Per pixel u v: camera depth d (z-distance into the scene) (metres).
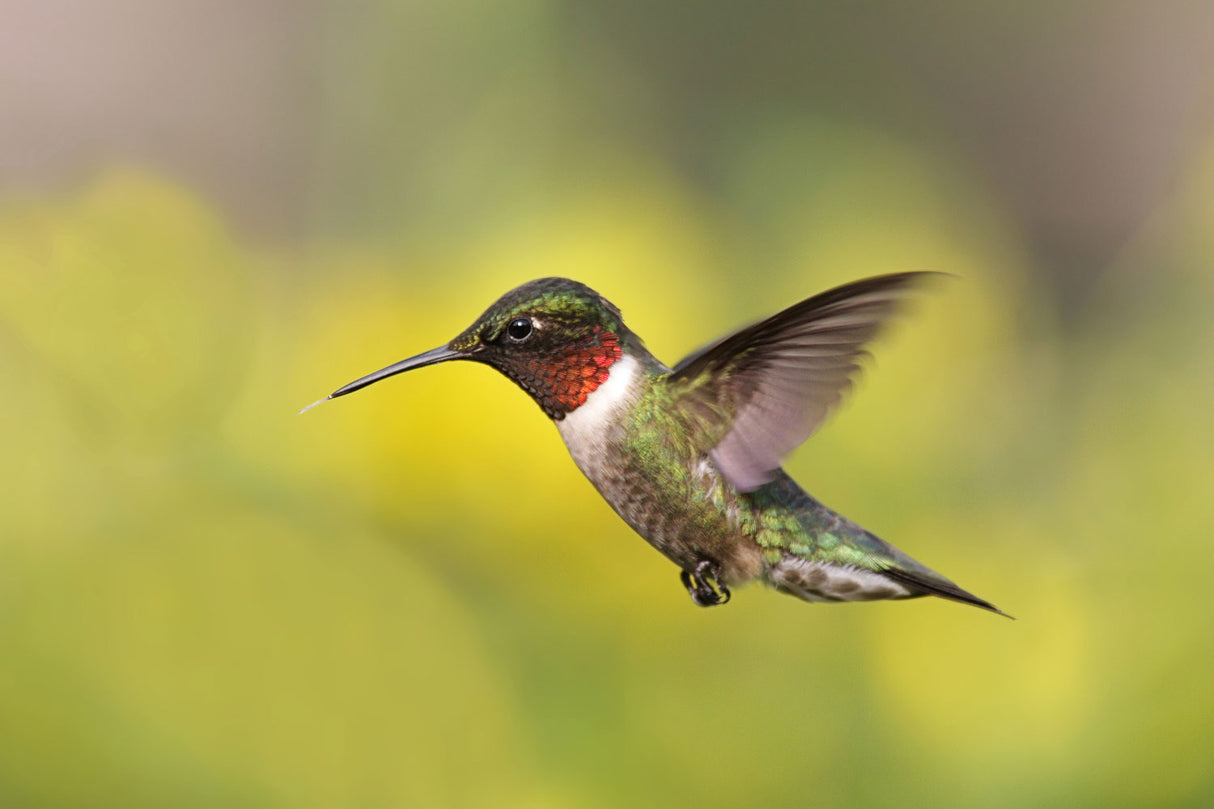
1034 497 2.06
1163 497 2.04
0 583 2.01
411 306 2.07
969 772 2.03
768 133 2.15
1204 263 2.07
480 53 2.14
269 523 2.04
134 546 2.02
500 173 2.10
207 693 2.02
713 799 2.03
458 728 2.03
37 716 2.00
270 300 2.08
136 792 2.01
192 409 2.05
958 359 2.09
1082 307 3.43
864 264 2.10
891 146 2.16
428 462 2.05
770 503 1.96
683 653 2.04
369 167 2.14
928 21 3.24
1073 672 2.03
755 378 1.95
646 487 1.95
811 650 2.04
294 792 2.02
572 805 2.03
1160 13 3.66
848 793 2.03
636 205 2.09
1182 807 2.01
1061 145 3.50
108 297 2.05
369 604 2.04
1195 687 2.02
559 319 1.95
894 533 2.05
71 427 2.04
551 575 2.05
